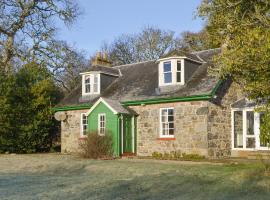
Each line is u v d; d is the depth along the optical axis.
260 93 12.67
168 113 23.67
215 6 14.20
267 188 11.58
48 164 19.55
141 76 27.80
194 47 41.56
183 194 11.01
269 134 12.37
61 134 29.50
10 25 33.25
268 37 11.21
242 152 22.55
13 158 23.55
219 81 21.78
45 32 34.91
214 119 22.11
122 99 26.02
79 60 46.06
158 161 20.83
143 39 52.84
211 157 21.59
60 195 10.88
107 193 11.16
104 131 24.70
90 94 28.59
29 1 33.28
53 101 30.66
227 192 11.12
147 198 10.50
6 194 11.12
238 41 12.33
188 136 22.34
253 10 13.59
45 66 33.94
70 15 35.62
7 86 27.94
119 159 22.42
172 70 23.91
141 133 24.94
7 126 27.44
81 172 16.44
